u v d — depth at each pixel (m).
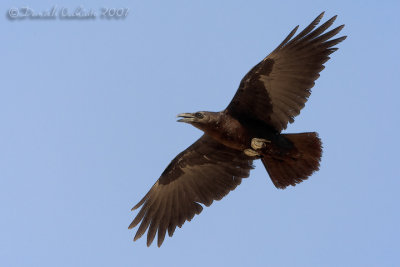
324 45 15.66
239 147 16.47
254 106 16.14
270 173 16.67
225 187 18.23
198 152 18.05
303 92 15.77
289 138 15.91
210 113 16.17
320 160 15.98
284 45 15.59
